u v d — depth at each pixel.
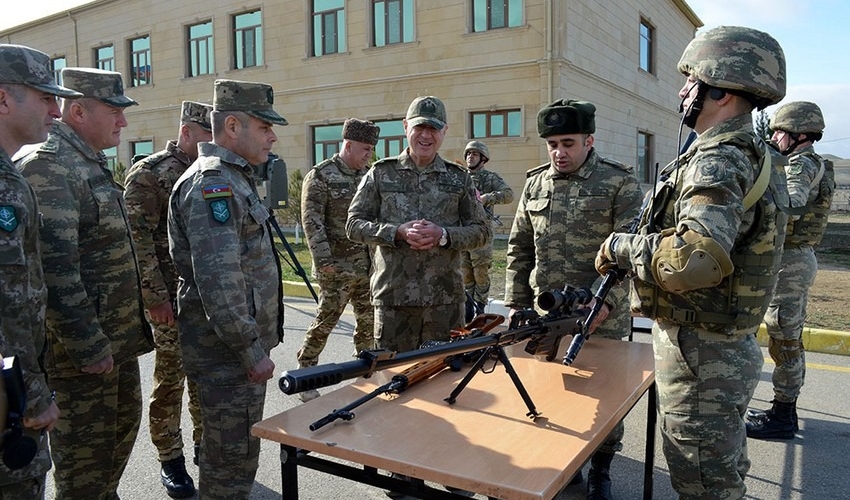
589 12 15.98
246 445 2.68
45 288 2.29
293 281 9.67
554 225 3.59
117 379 2.91
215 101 2.71
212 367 2.65
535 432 2.11
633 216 3.40
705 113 2.18
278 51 18.55
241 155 2.73
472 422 2.20
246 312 2.54
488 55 15.40
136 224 3.55
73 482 2.83
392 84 16.80
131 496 3.50
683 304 2.15
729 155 2.00
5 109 2.19
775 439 4.17
